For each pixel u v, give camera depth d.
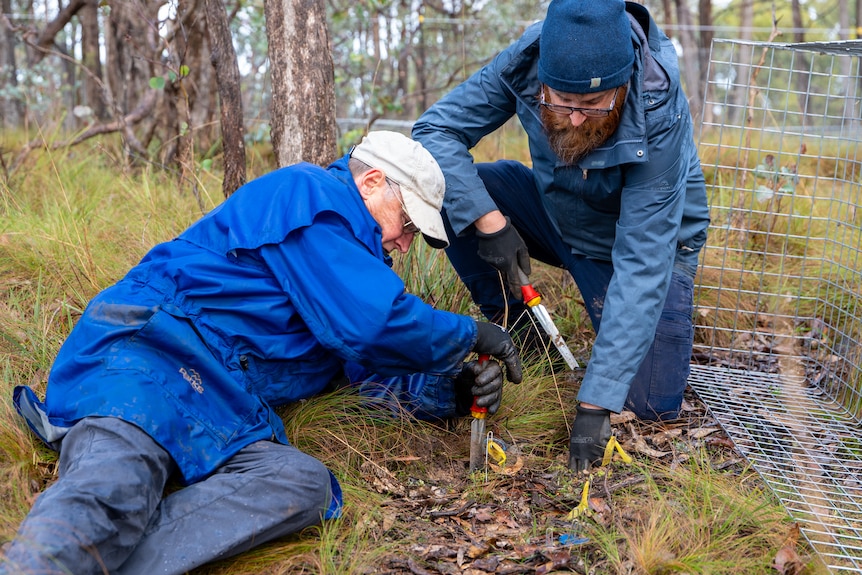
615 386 2.45
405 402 2.70
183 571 1.85
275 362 2.24
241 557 2.00
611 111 2.39
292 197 2.22
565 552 2.09
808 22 20.66
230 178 3.90
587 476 2.46
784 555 2.07
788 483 2.50
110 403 1.93
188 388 2.05
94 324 2.07
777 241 4.64
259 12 6.47
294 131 3.28
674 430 2.86
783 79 14.40
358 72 7.16
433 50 11.12
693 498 2.32
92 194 4.50
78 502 1.72
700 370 3.53
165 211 4.11
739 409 3.12
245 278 2.18
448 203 2.67
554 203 2.88
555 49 2.27
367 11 7.19
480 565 2.05
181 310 2.12
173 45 5.80
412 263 3.38
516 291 2.70
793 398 3.27
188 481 2.00
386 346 2.18
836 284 3.72
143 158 5.45
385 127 6.93
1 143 5.96
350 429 2.57
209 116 6.32
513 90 2.66
